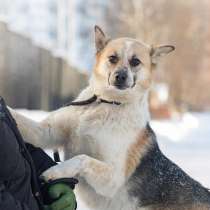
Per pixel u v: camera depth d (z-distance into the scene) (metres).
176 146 17.28
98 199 5.94
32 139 5.63
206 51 43.16
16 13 43.69
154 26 35.12
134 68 6.20
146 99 6.19
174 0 37.09
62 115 5.85
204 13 42.00
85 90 6.23
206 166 12.52
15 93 27.50
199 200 6.20
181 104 38.53
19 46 27.45
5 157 4.11
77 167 5.25
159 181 6.05
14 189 4.18
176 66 37.56
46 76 29.08
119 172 5.71
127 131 5.81
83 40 47.16
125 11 36.28
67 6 44.47
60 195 4.71
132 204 5.94
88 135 5.75
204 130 25.69
